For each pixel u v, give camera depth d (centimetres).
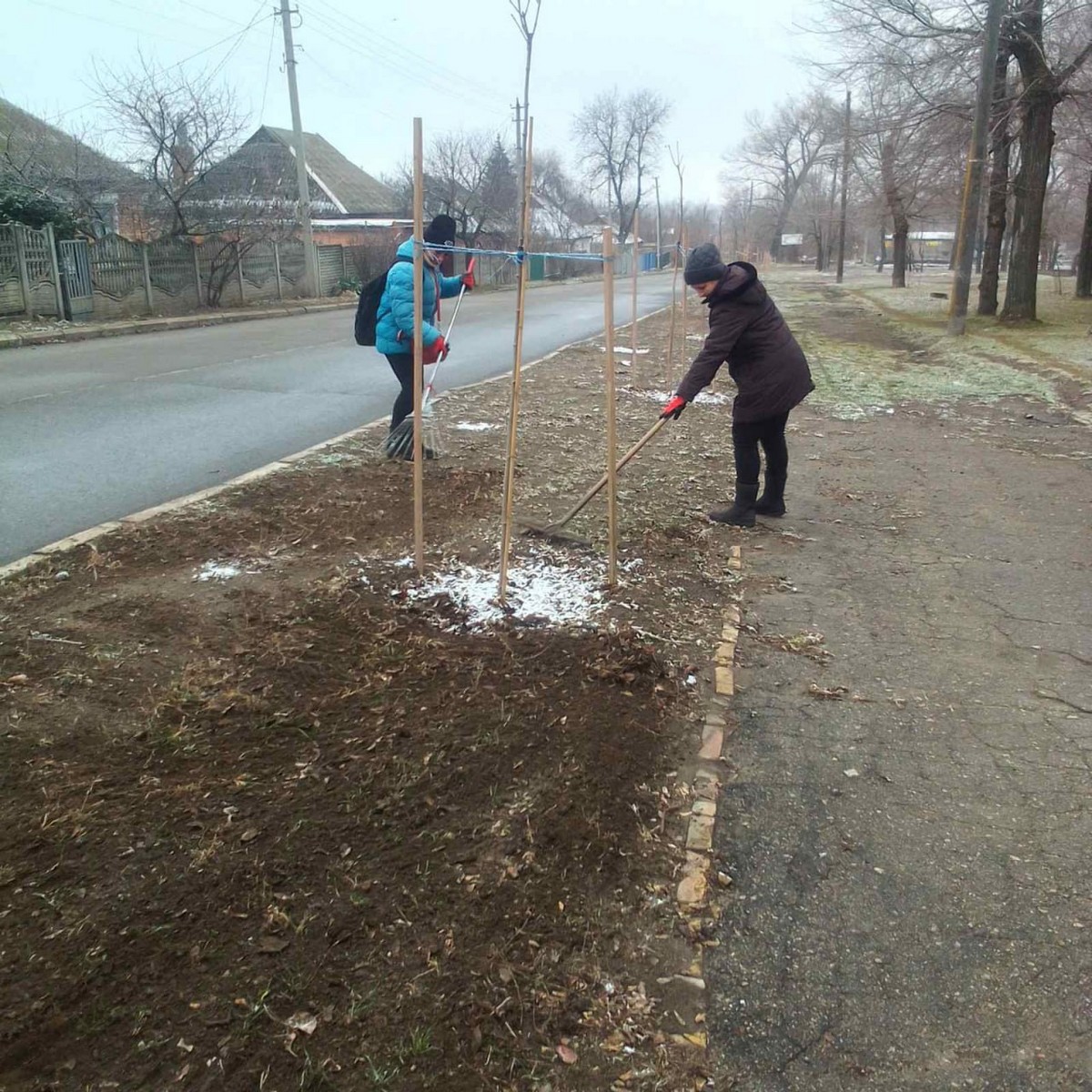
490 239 4269
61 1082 186
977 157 1722
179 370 1216
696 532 555
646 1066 204
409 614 403
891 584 489
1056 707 363
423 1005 211
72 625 380
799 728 344
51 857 244
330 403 970
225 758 291
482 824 269
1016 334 1777
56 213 1970
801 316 2391
